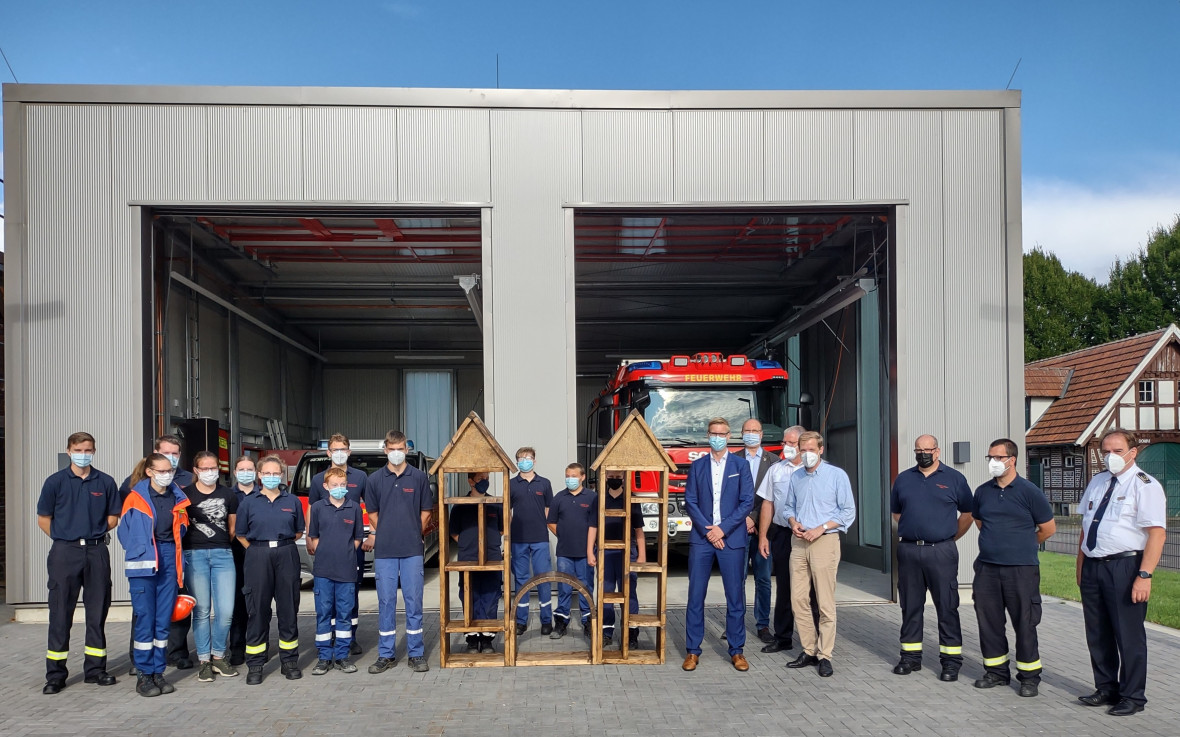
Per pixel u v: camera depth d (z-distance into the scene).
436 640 8.45
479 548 7.38
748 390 12.83
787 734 5.48
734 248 15.53
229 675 7.07
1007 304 10.68
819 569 6.93
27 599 9.89
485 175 10.54
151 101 10.31
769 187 10.66
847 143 10.73
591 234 14.45
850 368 15.01
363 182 10.45
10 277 10.11
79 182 10.23
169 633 7.41
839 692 6.40
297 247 15.33
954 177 10.76
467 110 10.56
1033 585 6.31
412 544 7.18
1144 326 43.16
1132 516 5.87
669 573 13.21
